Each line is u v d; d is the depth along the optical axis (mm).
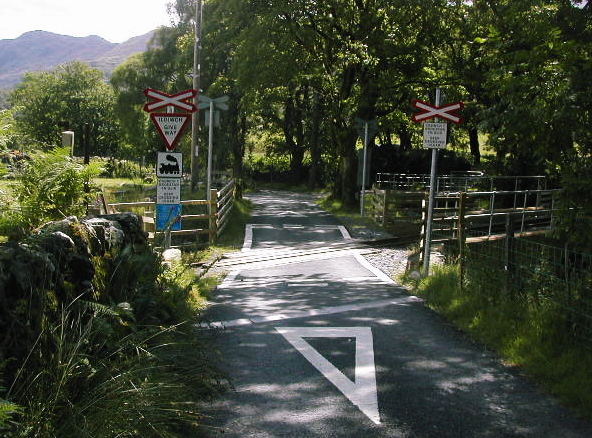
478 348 6688
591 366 5727
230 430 4418
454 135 46250
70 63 86750
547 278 7512
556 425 4668
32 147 7855
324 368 5898
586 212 6836
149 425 3740
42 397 3402
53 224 4934
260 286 10508
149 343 4883
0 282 3461
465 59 25297
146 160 57406
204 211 17922
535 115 6742
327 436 4375
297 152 56312
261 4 25844
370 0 24422
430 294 9438
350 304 8969
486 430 4547
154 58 49875
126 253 5531
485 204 23484
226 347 6551
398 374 5762
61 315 4008
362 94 26516
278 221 22250
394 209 20000
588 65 6719
